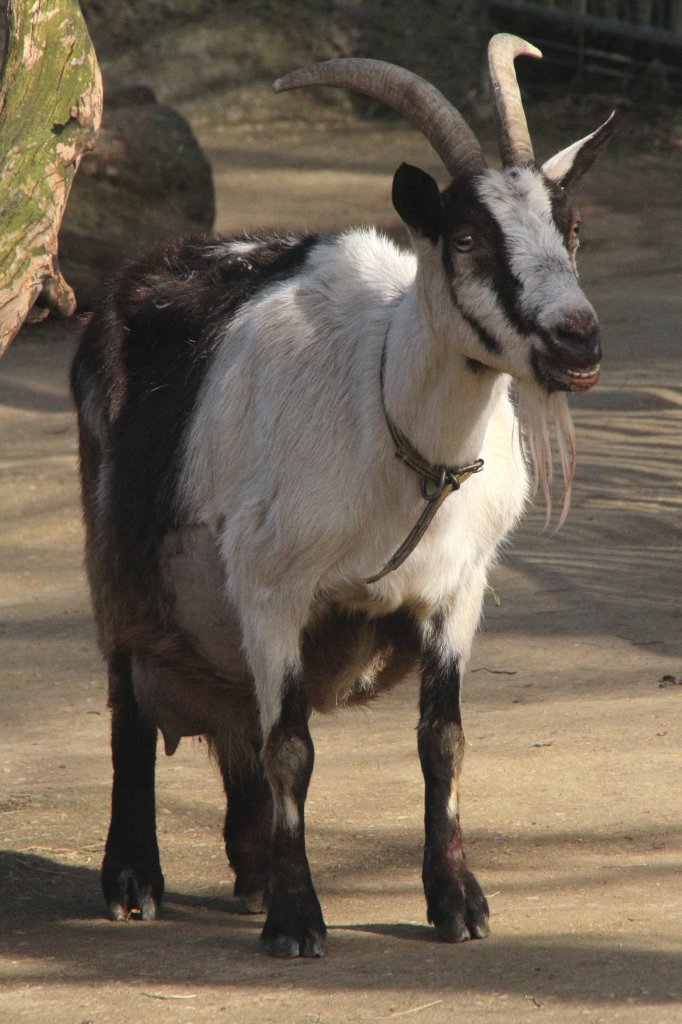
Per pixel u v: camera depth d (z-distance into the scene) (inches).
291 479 547.5
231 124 2687.0
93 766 768.3
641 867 574.9
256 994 479.5
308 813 677.3
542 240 499.8
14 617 1018.7
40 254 585.3
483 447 564.7
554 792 666.8
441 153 541.0
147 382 639.8
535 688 815.7
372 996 466.0
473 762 715.4
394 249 599.2
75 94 597.0
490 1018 436.1
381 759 748.0
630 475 1155.9
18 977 517.7
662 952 479.5
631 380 1405.0
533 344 491.8
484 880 579.5
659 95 2755.9
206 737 643.5
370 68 551.2
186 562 598.2
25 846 674.2
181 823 700.7
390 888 591.5
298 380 561.3
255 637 556.1
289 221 2135.8
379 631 579.5
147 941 554.9
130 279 663.8
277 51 2711.6
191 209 1948.8
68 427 1405.0
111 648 642.8
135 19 2674.7
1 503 1205.1
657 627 890.7
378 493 541.3
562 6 2815.0
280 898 533.0
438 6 2716.5
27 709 858.8
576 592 959.6
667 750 703.1
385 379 538.3
